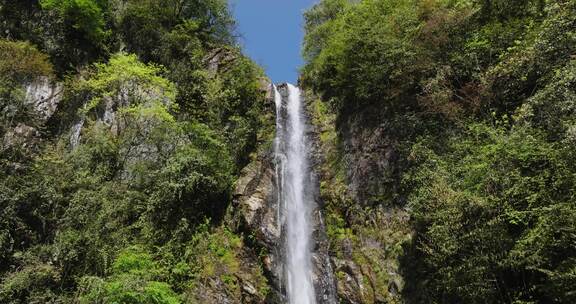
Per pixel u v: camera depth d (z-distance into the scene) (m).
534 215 10.12
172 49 23.77
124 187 16.52
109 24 23.44
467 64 15.60
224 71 23.67
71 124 18.28
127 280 12.08
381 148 18.06
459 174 12.51
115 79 19.69
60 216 15.05
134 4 24.12
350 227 17.47
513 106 13.73
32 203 14.95
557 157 9.93
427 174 13.42
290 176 20.64
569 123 10.23
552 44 12.33
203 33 26.16
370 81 19.59
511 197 10.50
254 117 21.89
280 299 15.52
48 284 13.34
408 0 19.94
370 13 21.22
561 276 8.84
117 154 17.53
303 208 19.28
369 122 19.58
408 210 14.48
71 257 13.66
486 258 10.39
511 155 10.81
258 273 15.71
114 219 15.16
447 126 15.38
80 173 16.06
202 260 15.31
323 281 16.31
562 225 9.12
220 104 21.56
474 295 10.73
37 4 21.09
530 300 10.20
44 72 18.55
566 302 9.09
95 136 17.64
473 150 12.80
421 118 16.81
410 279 13.92
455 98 15.81
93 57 21.73
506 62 14.01
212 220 17.05
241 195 17.69
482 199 10.60
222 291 14.61
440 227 11.36
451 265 11.48
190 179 16.67
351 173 19.03
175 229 15.84
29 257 13.75
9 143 15.95
